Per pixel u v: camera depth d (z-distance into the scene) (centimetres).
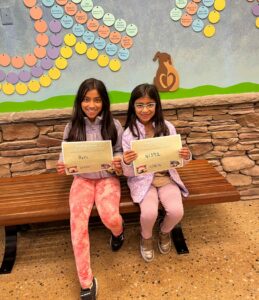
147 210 142
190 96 194
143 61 185
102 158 145
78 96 150
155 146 141
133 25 179
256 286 138
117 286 142
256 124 199
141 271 151
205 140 199
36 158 191
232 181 207
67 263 160
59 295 139
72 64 181
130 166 145
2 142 185
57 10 171
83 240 136
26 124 183
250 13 184
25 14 170
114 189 151
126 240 175
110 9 175
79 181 156
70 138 155
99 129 157
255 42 190
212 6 180
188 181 162
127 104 185
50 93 184
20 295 140
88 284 132
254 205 204
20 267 158
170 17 180
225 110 194
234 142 202
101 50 181
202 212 198
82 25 175
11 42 173
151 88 148
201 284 141
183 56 187
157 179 155
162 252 161
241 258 156
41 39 175
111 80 187
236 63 192
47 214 140
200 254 161
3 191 162
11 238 163
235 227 182
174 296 135
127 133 156
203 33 184
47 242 177
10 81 179
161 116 155
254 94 190
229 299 132
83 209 142
